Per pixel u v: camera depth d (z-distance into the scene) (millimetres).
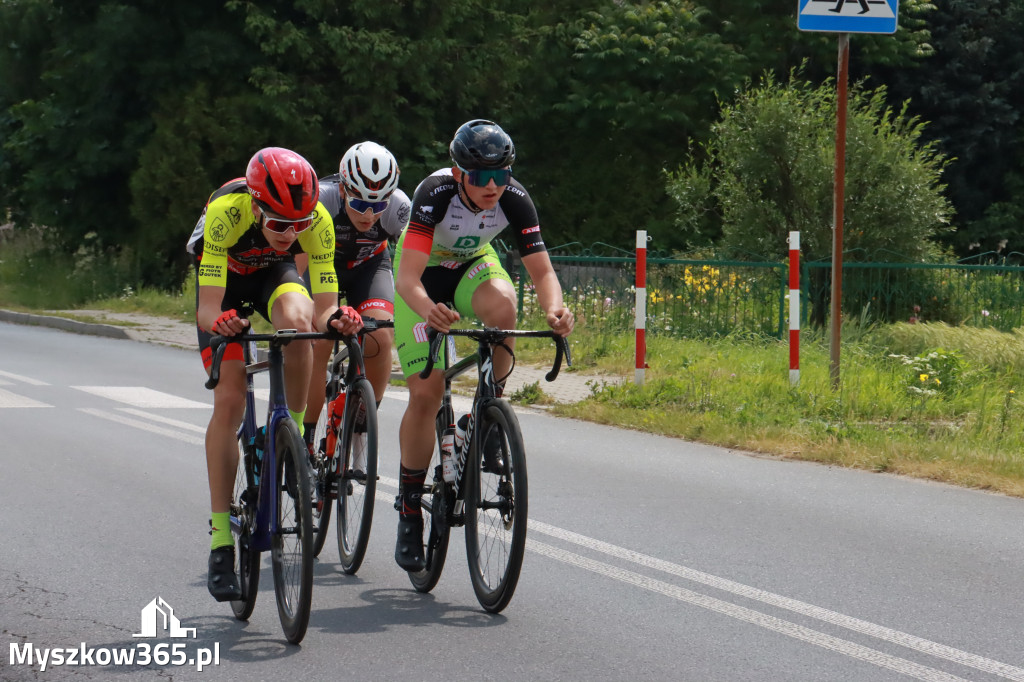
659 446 17703
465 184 9758
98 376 24875
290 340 9273
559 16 57312
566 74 55719
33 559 10953
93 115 48094
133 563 10898
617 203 55000
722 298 30109
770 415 19016
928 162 34625
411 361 10266
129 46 46688
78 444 16844
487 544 9703
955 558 11477
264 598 10031
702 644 8844
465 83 50312
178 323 38250
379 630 9148
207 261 9562
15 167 52250
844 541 12070
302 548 8602
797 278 21922
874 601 10008
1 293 46656
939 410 20328
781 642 8922
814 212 33438
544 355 27500
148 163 45375
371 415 10312
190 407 20656
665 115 52812
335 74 48875
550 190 56188
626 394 21375
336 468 11164
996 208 58781
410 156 50469
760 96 34688
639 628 9219
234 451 9477
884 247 32969
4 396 21469
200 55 46469
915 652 8734
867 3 20828
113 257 49375
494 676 8141
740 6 55938
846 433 17578
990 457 15984
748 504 13742
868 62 56188
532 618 9461
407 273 9828
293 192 8969
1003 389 22234
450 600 10016
